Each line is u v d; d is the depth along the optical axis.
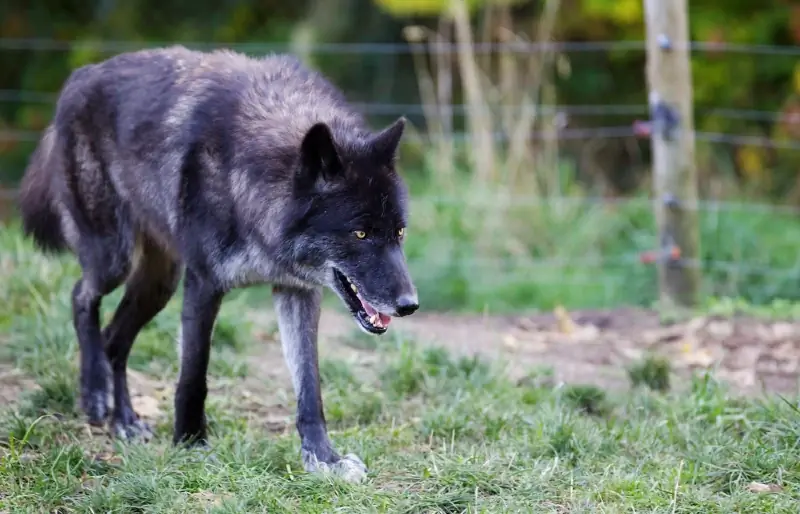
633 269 15.12
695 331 11.84
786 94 20.77
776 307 12.81
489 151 16.92
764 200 18.88
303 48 20.23
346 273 7.27
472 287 14.98
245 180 7.46
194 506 6.76
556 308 13.05
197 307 7.81
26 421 8.16
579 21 21.31
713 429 8.23
